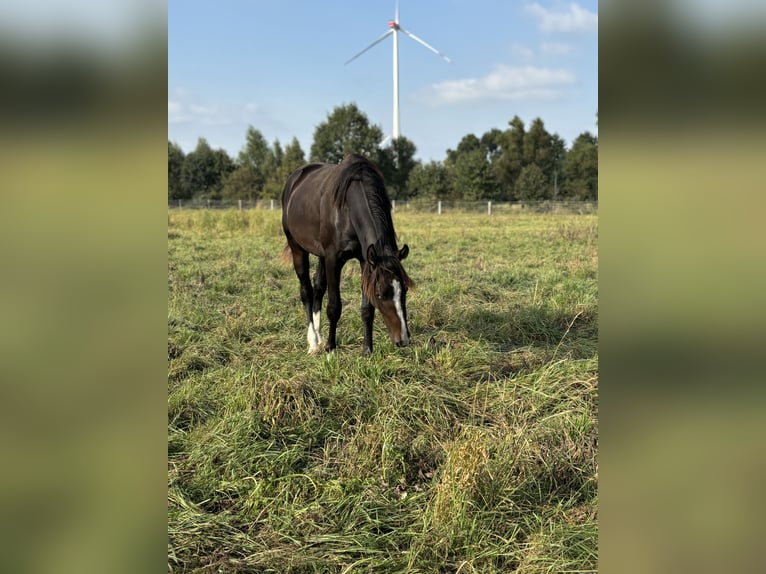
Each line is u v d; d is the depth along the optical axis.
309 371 3.86
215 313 5.41
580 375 3.66
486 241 11.81
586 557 2.06
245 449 2.85
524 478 2.61
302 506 2.49
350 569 2.10
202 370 4.06
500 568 2.14
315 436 3.04
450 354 4.11
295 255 5.25
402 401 3.30
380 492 2.60
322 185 4.55
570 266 8.05
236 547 2.24
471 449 2.53
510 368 4.11
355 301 5.97
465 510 2.29
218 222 15.07
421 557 2.16
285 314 5.51
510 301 6.00
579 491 2.58
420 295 5.93
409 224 17.50
